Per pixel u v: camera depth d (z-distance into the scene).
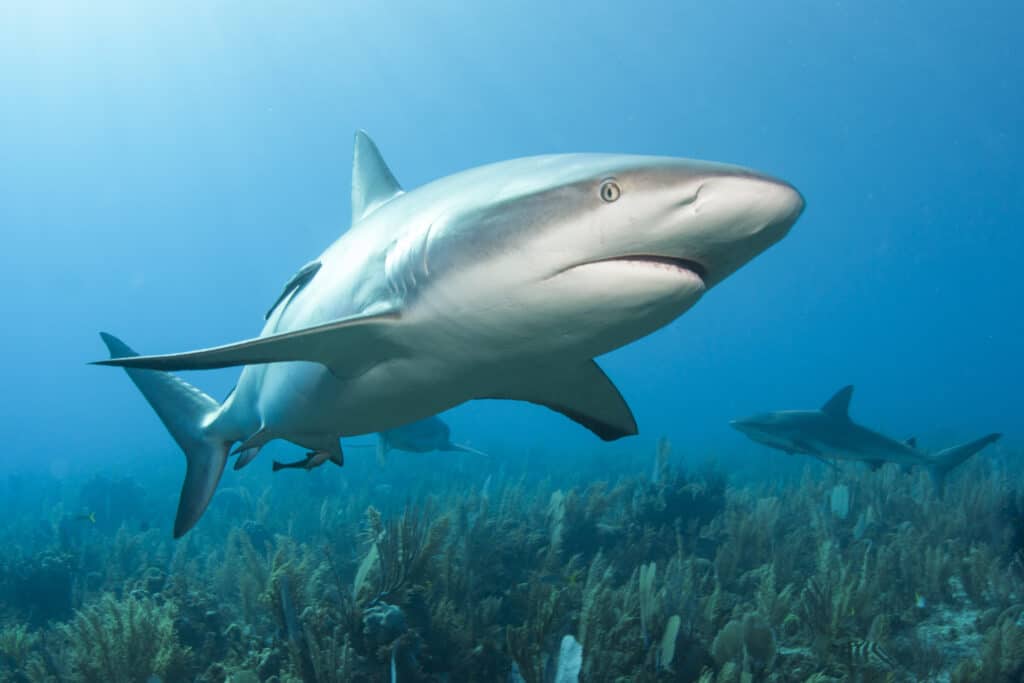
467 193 2.56
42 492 31.81
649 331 2.36
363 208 4.88
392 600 5.73
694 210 1.94
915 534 9.74
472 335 2.57
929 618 7.26
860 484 13.85
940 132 122.19
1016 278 177.00
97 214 174.50
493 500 13.28
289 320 3.86
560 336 2.43
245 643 6.02
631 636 5.61
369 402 3.31
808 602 6.32
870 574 7.95
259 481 22.14
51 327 198.62
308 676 5.00
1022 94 108.31
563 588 6.79
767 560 8.95
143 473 36.16
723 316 195.62
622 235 2.06
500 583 7.78
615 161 2.14
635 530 9.80
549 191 2.15
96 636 5.65
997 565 7.84
